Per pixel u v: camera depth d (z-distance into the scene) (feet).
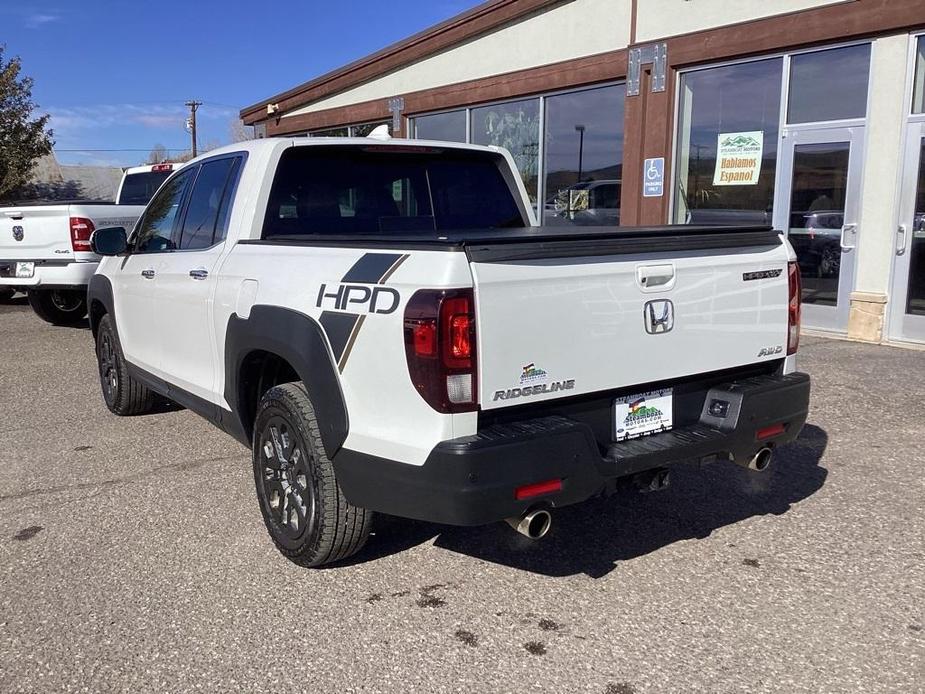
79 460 17.42
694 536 13.34
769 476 15.92
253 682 9.50
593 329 10.51
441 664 9.84
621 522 13.94
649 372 11.18
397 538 13.39
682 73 33.24
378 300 10.12
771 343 12.66
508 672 9.67
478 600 11.35
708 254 11.70
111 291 19.16
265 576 12.07
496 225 16.62
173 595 11.51
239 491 15.47
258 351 12.62
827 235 29.35
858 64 27.68
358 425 10.48
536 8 38.34
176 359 16.02
